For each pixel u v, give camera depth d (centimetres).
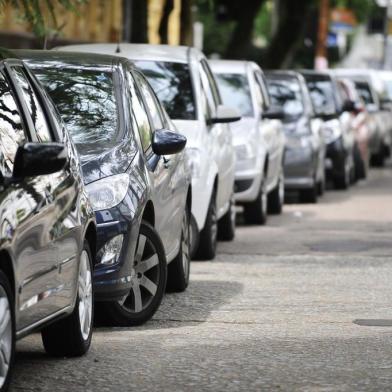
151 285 2078
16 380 1641
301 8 7325
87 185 1959
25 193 1527
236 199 3619
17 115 1634
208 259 2942
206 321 2111
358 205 4594
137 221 1981
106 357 1791
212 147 2880
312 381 1641
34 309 1551
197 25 8900
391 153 7850
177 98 2869
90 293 1819
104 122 2097
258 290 2477
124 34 4809
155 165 2156
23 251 1500
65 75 2173
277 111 3838
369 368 1723
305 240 3412
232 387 1605
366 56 12450
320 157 4806
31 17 2252
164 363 1755
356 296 2411
